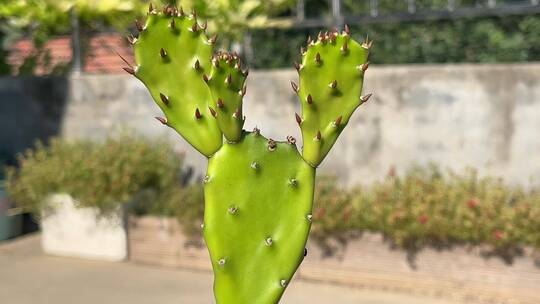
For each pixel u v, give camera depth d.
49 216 1.72
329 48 0.67
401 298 1.39
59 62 2.03
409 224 1.37
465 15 1.69
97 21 1.89
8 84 1.97
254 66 1.92
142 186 1.70
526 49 1.72
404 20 1.73
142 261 1.65
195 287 1.49
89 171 1.65
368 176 1.64
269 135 1.72
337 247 1.46
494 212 1.34
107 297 1.45
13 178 1.86
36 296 1.46
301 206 0.68
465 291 1.37
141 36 0.67
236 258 0.68
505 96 1.52
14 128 1.97
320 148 0.68
